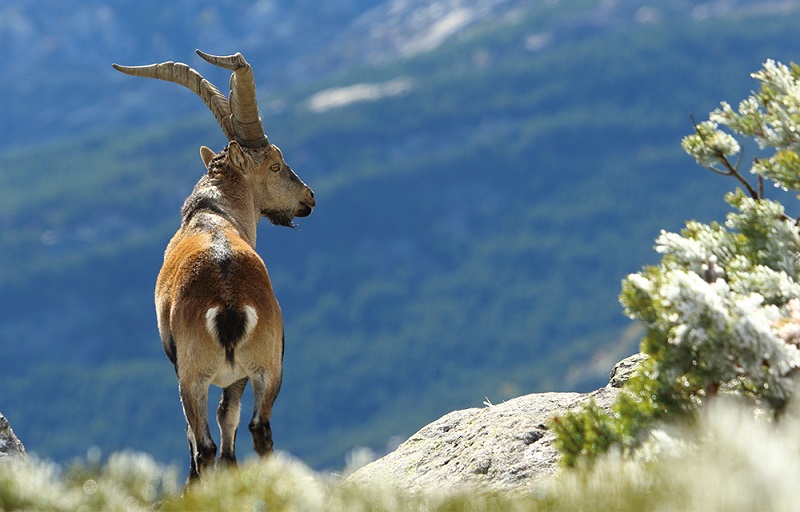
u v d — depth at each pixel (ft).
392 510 73.72
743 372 84.74
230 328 109.29
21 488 73.10
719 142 104.58
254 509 74.23
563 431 89.20
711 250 96.68
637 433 85.66
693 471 64.34
